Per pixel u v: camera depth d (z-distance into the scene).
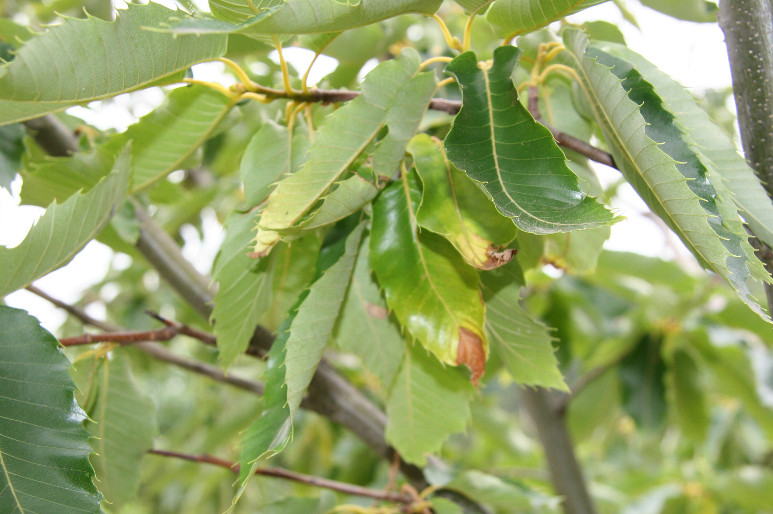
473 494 0.88
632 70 0.68
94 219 0.72
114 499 0.85
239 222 0.74
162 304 1.49
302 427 1.43
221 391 1.54
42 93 0.63
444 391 0.77
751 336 1.28
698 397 1.26
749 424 1.54
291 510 0.87
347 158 0.67
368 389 1.31
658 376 1.26
